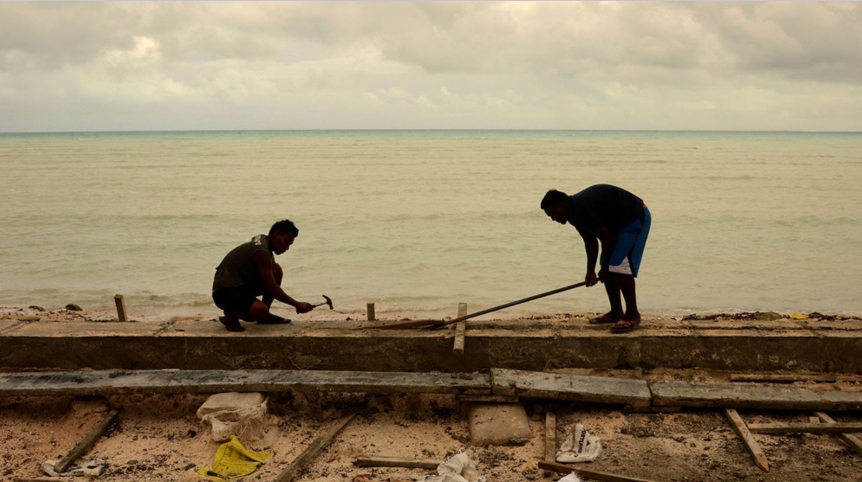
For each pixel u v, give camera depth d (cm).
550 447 461
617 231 555
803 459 445
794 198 2219
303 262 1266
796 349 542
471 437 489
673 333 554
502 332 568
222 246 1410
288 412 529
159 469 455
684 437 476
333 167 3759
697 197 2248
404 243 1441
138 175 3147
